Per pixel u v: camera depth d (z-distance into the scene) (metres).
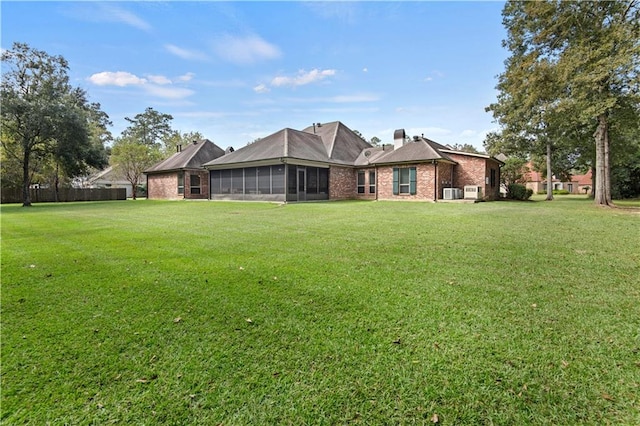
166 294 3.58
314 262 4.80
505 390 1.98
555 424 1.72
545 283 3.78
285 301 3.34
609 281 3.82
